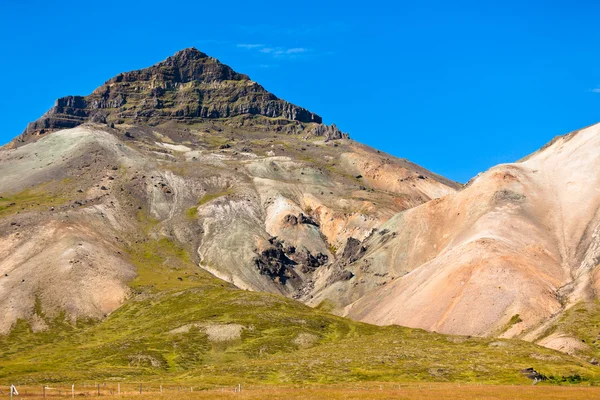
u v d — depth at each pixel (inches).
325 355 6993.1
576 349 7731.3
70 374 6427.2
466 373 5846.5
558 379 5585.6
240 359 7637.8
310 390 4576.8
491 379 5669.3
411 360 6441.9
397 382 5536.4
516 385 5187.0
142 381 6028.5
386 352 6943.9
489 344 7480.3
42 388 5088.6
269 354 7824.8
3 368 7101.4
